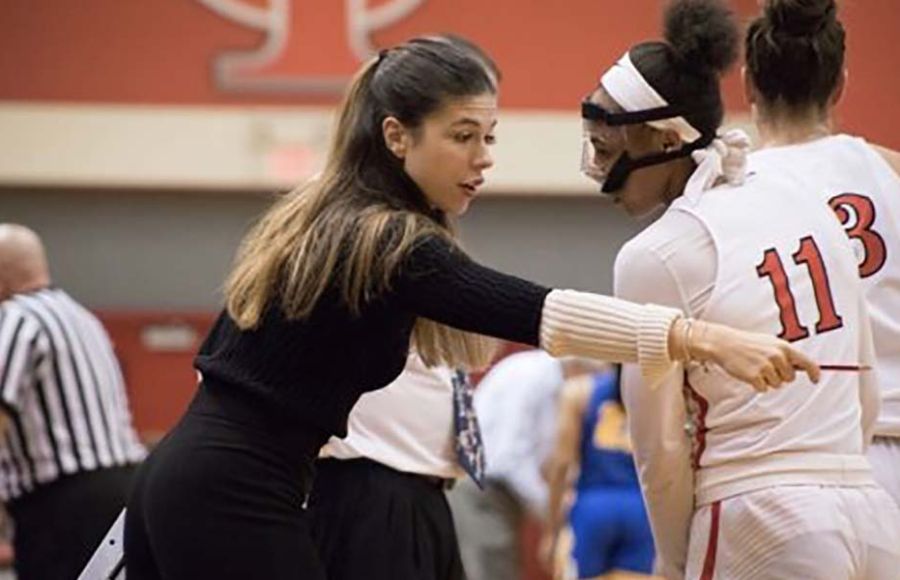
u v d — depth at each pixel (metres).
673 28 8.48
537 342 7.51
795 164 8.86
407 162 7.96
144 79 27.45
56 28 27.38
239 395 7.86
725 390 8.18
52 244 27.78
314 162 27.41
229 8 27.50
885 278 8.97
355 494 10.49
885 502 8.24
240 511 7.76
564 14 27.77
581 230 27.98
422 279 7.60
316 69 27.56
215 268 27.80
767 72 8.89
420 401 10.59
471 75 7.93
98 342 14.93
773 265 8.24
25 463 14.59
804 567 7.98
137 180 27.41
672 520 8.41
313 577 7.83
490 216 27.98
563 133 27.62
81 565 14.55
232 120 27.45
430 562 10.67
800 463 8.09
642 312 7.41
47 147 27.33
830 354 8.21
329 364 7.82
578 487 18.20
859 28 24.98
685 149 8.47
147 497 7.89
